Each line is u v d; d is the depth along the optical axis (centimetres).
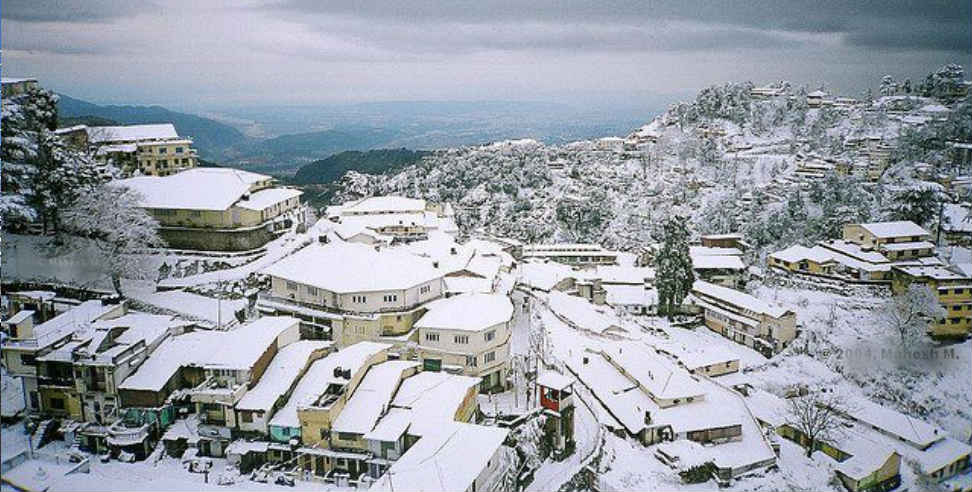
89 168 8950
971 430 8581
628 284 12575
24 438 5581
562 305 11019
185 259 9206
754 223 15400
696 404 7600
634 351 8675
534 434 6206
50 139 8644
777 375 9631
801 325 10775
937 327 10212
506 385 7506
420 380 6400
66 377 5791
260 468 5484
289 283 8094
